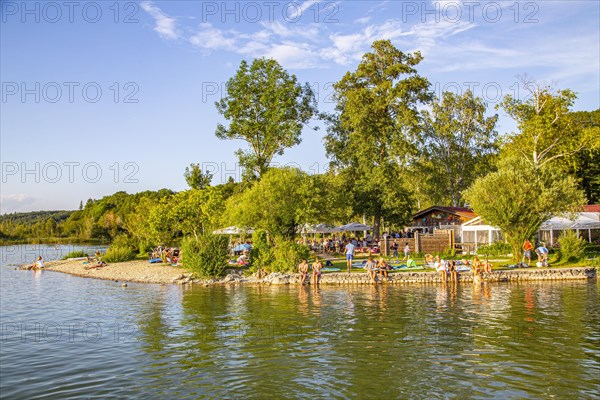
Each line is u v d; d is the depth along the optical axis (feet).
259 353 50.83
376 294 93.09
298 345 53.93
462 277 109.50
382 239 152.66
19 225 440.86
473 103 233.55
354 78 197.16
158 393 39.40
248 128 180.55
